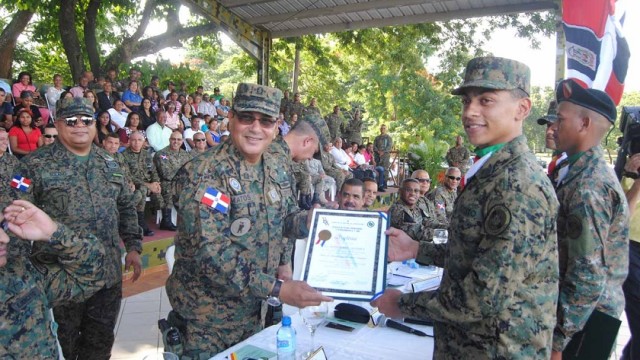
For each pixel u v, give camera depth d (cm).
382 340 213
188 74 1470
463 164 1429
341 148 1281
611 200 196
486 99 147
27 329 154
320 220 196
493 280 134
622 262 209
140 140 682
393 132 2573
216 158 216
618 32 270
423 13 1177
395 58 1972
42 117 787
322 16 1234
